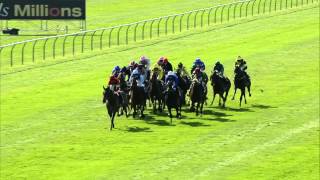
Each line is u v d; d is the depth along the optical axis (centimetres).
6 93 9250
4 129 7762
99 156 6825
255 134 7462
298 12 15212
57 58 11406
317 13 15038
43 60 11288
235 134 7456
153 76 8081
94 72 10356
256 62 10925
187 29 13925
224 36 13062
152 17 15712
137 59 11200
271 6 16125
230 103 8675
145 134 7438
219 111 8312
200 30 13738
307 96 9044
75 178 6281
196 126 7706
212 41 12619
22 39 13688
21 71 10494
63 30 14662
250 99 8894
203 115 8131
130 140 7262
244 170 6431
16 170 6488
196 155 6819
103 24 15175
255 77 10006
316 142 7206
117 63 10938
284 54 11469
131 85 7875
